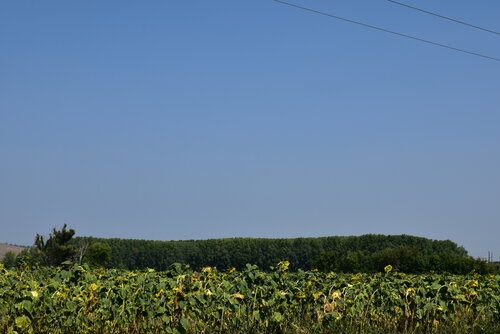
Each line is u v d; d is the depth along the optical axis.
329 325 11.06
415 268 57.41
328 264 62.34
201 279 10.67
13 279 10.84
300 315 11.30
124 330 9.88
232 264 82.25
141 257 82.44
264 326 10.60
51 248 48.53
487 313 12.62
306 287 11.34
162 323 9.76
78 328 9.60
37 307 9.08
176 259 83.06
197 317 9.85
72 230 50.62
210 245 84.50
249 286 10.78
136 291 10.03
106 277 11.56
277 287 11.17
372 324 11.73
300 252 79.44
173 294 9.93
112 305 9.76
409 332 11.16
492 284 13.95
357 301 11.40
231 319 10.45
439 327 11.48
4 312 9.53
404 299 11.72
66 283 10.11
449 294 11.70
